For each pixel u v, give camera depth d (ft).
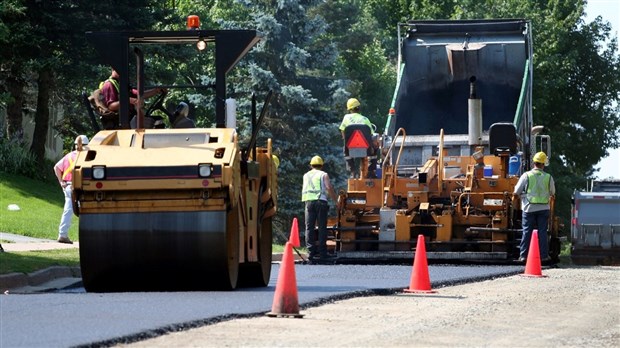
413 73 208.54
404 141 199.11
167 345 71.67
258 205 124.67
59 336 73.10
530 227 187.42
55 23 327.06
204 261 110.22
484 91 207.82
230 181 109.09
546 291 130.52
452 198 193.67
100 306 93.35
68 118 376.48
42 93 349.41
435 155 200.34
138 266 110.93
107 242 110.11
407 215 193.47
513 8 488.85
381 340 77.66
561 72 487.61
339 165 327.67
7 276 119.34
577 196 266.16
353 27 500.74
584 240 265.13
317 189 196.54
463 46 205.26
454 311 101.86
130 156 110.93
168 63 351.87
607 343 81.56
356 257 192.85
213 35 120.57
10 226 225.35
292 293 90.58
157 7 347.15
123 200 110.32
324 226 196.54
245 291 114.93
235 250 113.70
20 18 329.93
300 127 327.67
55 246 177.68
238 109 322.75
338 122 331.57
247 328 81.87
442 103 208.64
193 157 110.22
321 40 454.81
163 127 125.29
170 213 110.11
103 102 126.11
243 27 331.16
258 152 128.47
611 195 264.11
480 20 207.82
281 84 333.21
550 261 203.51
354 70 512.22
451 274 152.87
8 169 329.93
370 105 510.58
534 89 483.10
